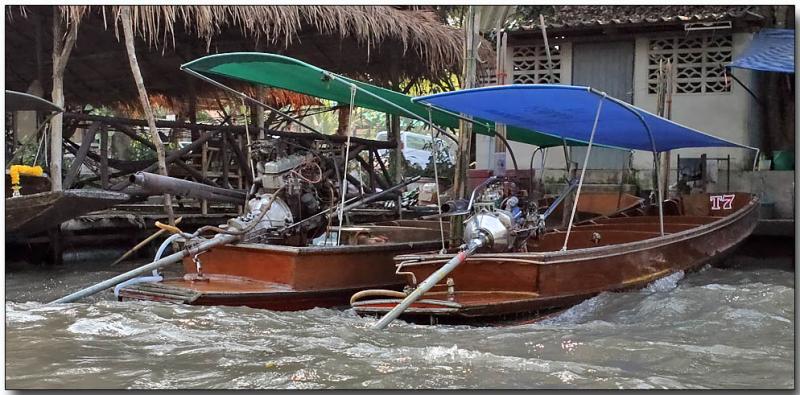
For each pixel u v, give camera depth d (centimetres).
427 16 1175
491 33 1289
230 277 741
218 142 1175
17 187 795
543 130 820
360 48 1259
